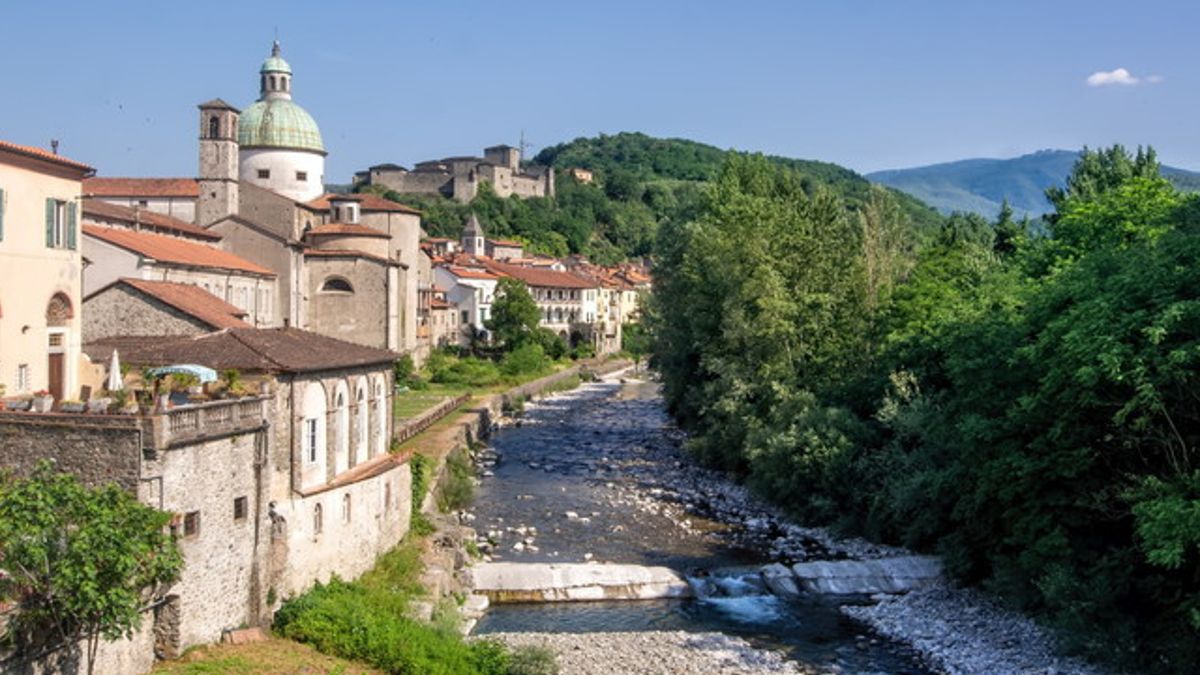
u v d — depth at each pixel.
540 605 43.59
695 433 82.88
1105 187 79.50
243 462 32.56
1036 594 39.59
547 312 170.75
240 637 31.62
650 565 48.84
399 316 105.50
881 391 59.88
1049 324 36.41
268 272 88.38
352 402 41.91
